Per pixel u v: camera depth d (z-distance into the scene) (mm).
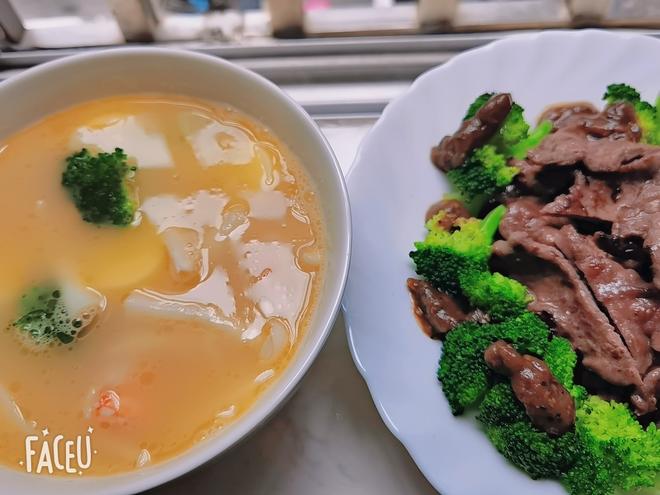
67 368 208
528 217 260
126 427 201
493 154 266
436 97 281
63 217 227
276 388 190
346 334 246
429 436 227
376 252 256
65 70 232
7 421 202
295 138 230
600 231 259
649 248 240
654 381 230
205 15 325
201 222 226
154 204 229
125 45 316
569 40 286
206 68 233
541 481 221
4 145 237
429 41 312
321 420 245
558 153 263
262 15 326
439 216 260
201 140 239
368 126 308
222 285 218
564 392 223
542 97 283
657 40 282
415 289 249
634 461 219
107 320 214
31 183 232
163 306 215
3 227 226
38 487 192
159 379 206
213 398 203
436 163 272
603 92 282
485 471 222
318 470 237
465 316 250
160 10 321
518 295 247
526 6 320
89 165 228
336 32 318
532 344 234
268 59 317
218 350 209
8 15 305
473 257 253
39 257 222
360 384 250
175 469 177
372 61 314
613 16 314
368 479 235
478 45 314
